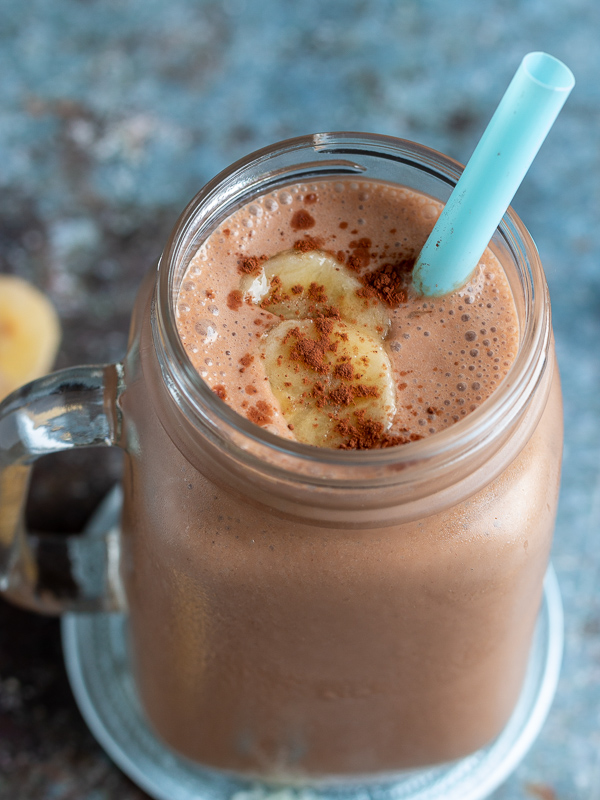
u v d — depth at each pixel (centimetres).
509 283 26
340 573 24
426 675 27
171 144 41
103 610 33
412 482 23
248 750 31
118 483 38
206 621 26
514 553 25
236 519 24
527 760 35
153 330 24
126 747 34
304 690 28
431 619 26
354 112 41
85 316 39
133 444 26
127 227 40
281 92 42
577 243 40
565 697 36
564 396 39
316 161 26
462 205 24
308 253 26
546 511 26
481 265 27
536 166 41
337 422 25
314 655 26
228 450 23
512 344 26
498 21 43
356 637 26
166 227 40
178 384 24
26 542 32
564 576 37
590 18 43
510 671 30
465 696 29
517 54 42
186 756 33
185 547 25
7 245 40
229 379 25
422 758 32
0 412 27
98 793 34
